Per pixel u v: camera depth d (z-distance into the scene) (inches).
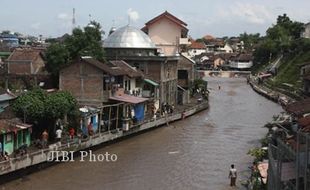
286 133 1513.3
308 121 1267.2
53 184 1405.0
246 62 7194.9
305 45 4827.8
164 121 2411.4
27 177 1445.6
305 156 819.4
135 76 2404.0
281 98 3449.8
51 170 1541.6
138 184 1445.6
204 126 2450.8
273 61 5802.2
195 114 2876.5
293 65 4630.9
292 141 1147.3
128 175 1531.7
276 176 988.6
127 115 2097.7
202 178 1515.7
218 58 7726.4
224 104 3435.0
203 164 1685.5
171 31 4042.8
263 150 1630.2
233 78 6412.4
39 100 1660.9
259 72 5930.1
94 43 2524.6
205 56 7854.3
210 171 1596.9
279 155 992.2
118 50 2918.3
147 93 2498.8
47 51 2492.6
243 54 7509.8
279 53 5876.0
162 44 4047.7
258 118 2753.4
